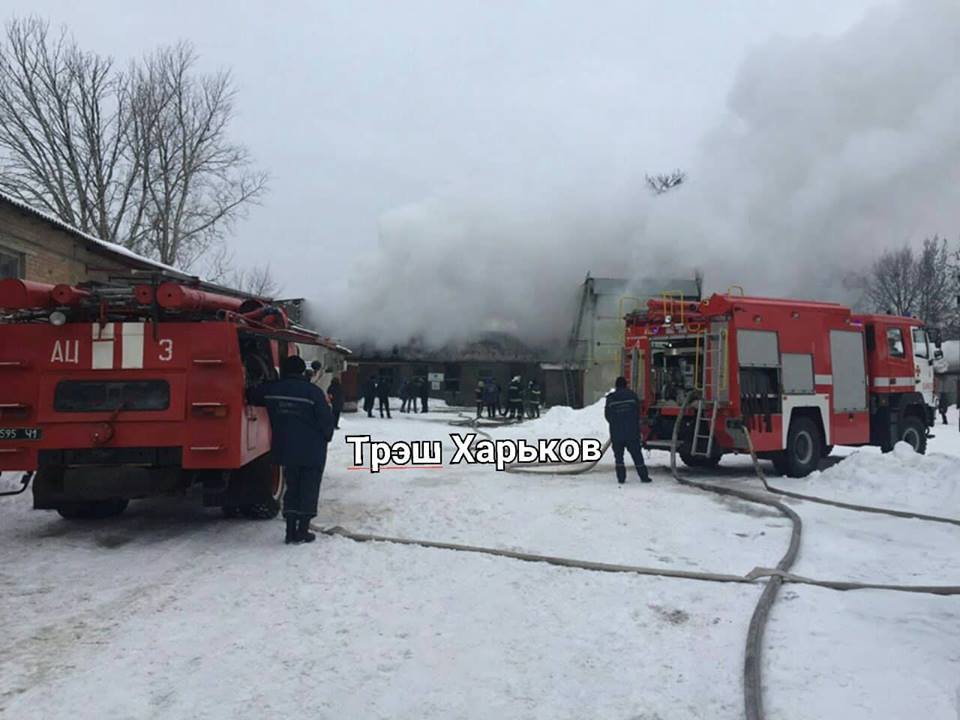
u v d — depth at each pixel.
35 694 3.90
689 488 10.95
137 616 5.15
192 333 7.10
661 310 12.83
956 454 16.92
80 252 17.02
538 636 4.77
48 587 5.83
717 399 11.52
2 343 7.08
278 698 3.88
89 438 6.98
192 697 3.88
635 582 5.93
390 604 5.41
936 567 6.42
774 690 3.95
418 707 3.79
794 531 7.55
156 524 8.21
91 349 7.09
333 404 18.94
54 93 28.16
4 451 6.98
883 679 4.04
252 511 8.47
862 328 13.38
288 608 5.32
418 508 9.20
